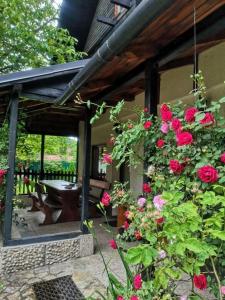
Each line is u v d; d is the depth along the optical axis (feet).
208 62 11.82
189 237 4.72
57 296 9.72
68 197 18.47
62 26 31.58
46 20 30.37
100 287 10.28
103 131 23.62
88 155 14.25
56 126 29.84
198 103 6.66
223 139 6.29
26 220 18.51
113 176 21.44
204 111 6.22
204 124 5.94
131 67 10.00
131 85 12.27
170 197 4.97
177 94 13.70
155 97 9.11
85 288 10.25
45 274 11.55
